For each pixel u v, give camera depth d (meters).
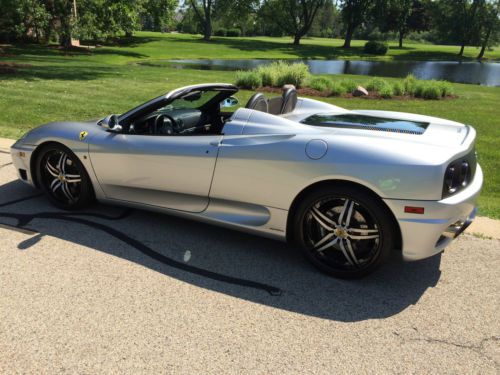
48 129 4.30
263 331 2.68
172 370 2.34
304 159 3.12
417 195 2.85
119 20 35.38
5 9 28.62
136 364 2.37
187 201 3.73
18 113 9.54
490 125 10.66
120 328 2.66
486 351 2.54
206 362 2.40
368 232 3.08
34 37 36.28
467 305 2.99
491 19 72.12
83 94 12.66
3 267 3.31
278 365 2.39
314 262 3.35
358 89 15.68
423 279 3.32
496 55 79.31
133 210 4.44
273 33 105.88
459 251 3.74
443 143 3.08
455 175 2.94
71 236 3.84
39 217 4.22
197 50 48.75
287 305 2.96
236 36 94.88
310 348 2.54
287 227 3.39
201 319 2.78
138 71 21.12
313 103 4.35
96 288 3.07
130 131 3.96
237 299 3.01
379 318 2.84
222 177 3.46
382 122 3.55
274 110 4.29
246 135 3.42
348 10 67.44
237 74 16.81
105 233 3.92
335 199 3.12
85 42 45.47
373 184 2.92
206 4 67.62
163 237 3.88
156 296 3.01
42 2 30.31
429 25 87.94
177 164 3.62
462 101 15.22
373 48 65.88
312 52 58.56
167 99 3.81
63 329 2.64
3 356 2.41
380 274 3.38
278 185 3.25
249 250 3.71
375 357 2.48
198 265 3.44
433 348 2.56
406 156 2.89
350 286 3.21
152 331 2.64
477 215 4.54
